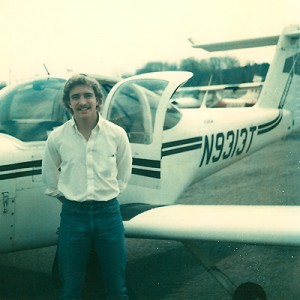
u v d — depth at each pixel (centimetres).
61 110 262
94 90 196
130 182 288
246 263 303
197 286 275
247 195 389
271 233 231
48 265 304
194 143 337
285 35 374
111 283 203
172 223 247
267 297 256
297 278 277
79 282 201
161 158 306
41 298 257
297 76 429
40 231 252
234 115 381
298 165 412
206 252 325
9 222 239
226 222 242
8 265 305
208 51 317
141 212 267
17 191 239
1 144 239
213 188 415
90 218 195
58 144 197
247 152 404
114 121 280
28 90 258
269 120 418
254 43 347
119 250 201
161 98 298
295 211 256
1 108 249
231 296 244
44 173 204
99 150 195
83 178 194
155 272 296
